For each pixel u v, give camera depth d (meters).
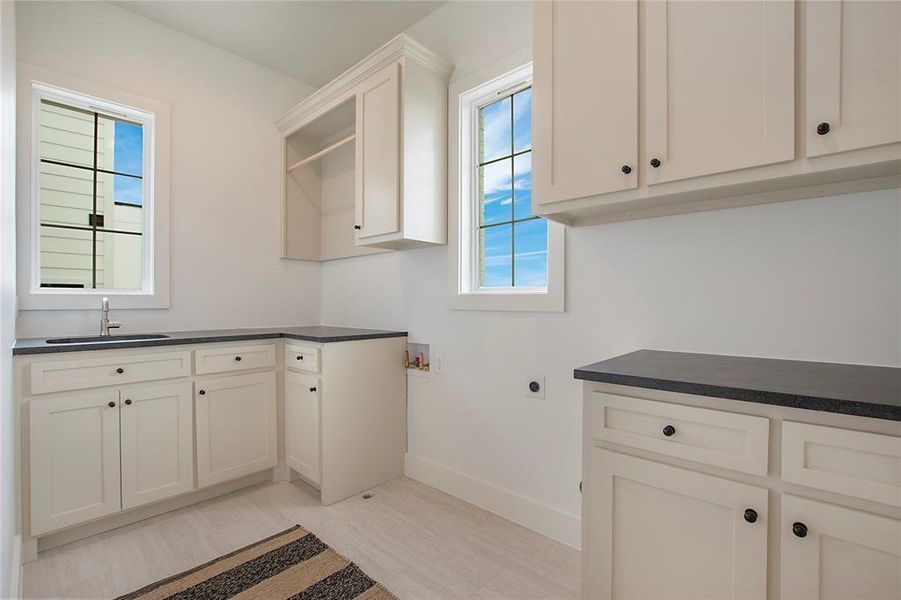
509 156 2.23
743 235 1.44
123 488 1.95
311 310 3.29
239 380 2.37
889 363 1.21
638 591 1.11
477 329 2.23
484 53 2.20
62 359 1.80
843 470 0.85
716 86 1.18
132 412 1.99
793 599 0.90
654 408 1.09
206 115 2.76
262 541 1.85
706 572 1.01
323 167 3.28
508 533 1.93
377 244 2.39
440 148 2.34
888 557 0.80
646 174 1.31
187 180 2.68
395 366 2.55
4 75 1.06
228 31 2.64
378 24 2.56
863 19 0.98
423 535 1.91
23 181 2.12
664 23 1.27
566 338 1.88
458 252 2.30
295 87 3.20
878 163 0.99
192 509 2.16
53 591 1.53
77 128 2.40
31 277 2.15
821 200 1.30
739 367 1.23
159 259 2.54
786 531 0.90
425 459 2.49
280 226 3.12
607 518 1.17
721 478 0.99
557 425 1.91
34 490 1.72
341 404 2.29
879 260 1.22
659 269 1.62
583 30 1.45
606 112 1.39
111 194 2.50
